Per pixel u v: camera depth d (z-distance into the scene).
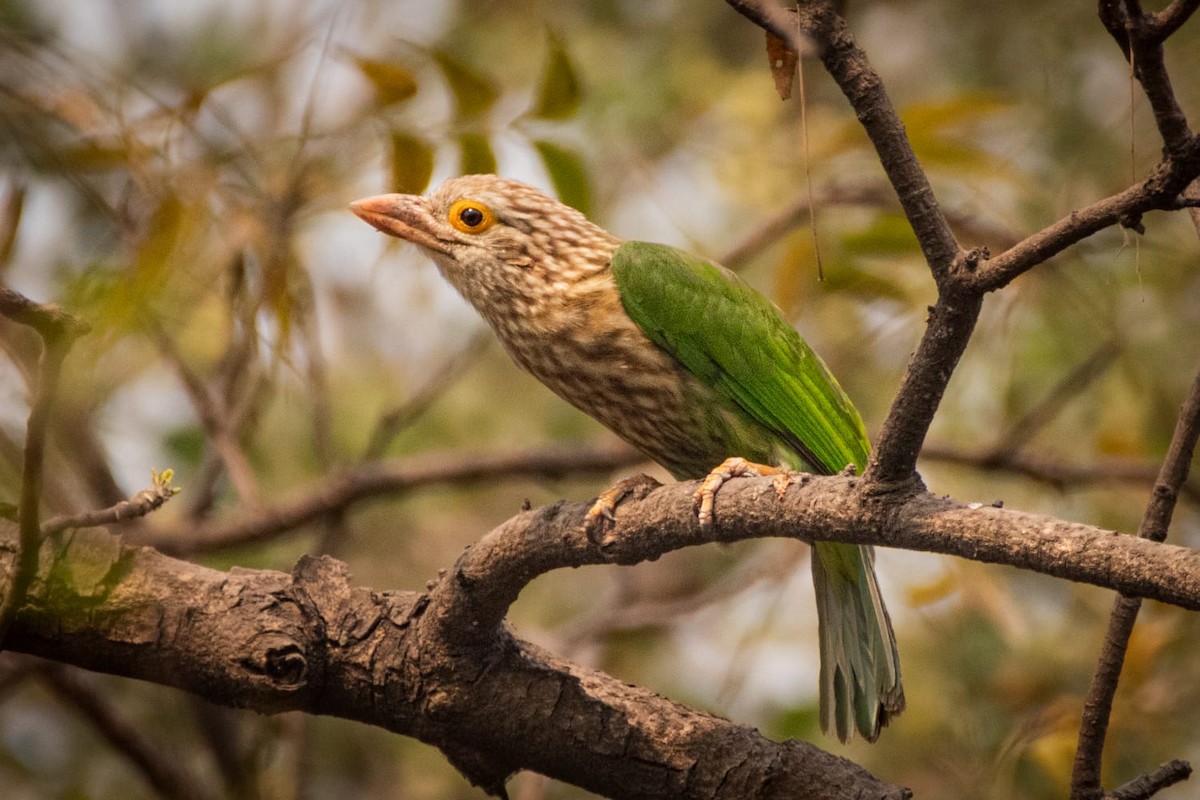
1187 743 11.52
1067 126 13.73
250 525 12.27
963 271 5.75
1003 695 12.29
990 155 11.63
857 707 9.51
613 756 7.71
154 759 11.55
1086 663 12.28
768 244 13.09
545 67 9.27
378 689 7.87
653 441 10.52
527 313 10.22
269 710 7.73
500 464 12.98
